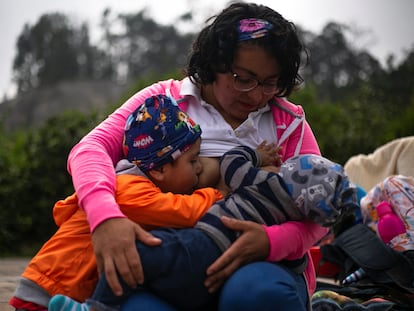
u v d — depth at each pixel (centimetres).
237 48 241
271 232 224
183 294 220
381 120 1159
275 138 266
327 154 984
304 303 237
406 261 343
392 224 358
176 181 238
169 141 235
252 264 219
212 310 232
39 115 2831
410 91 1997
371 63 3431
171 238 219
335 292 352
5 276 527
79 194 226
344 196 229
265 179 231
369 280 363
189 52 269
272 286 210
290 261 237
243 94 248
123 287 214
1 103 2886
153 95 246
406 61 2362
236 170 235
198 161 245
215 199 235
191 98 267
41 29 4447
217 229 221
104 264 213
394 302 338
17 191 842
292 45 245
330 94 2972
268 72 243
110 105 1083
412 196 365
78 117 912
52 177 862
